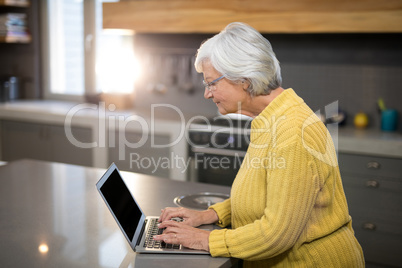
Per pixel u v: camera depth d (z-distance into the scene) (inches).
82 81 187.3
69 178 85.4
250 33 54.6
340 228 57.2
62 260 51.6
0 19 177.8
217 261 52.0
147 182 84.3
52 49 190.2
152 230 59.7
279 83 57.2
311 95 146.6
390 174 116.7
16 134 170.4
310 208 50.3
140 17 146.2
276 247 50.2
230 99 57.2
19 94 190.9
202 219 63.1
